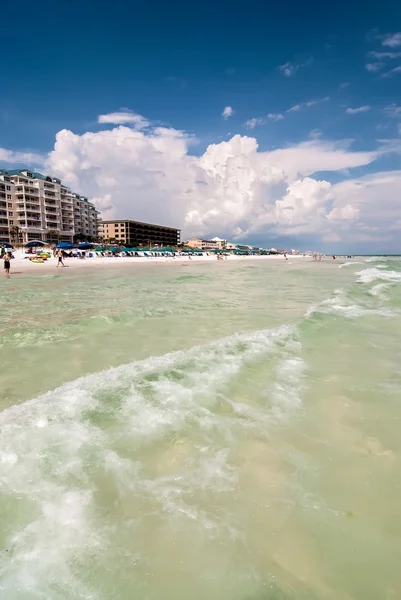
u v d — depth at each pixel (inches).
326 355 213.9
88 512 85.7
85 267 1585.9
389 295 489.4
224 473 102.1
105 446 113.9
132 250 3282.5
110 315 362.3
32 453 108.5
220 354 211.2
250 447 115.4
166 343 252.5
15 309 401.7
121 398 148.5
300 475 101.7
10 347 242.4
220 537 79.7
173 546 77.0
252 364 193.8
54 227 3850.9
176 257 3489.2
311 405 146.2
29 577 68.8
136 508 87.5
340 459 109.6
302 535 80.6
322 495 93.7
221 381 168.9
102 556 74.0
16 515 83.7
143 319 342.3
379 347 232.1
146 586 68.1
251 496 92.9
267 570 71.9
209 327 305.6
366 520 85.2
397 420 134.0
